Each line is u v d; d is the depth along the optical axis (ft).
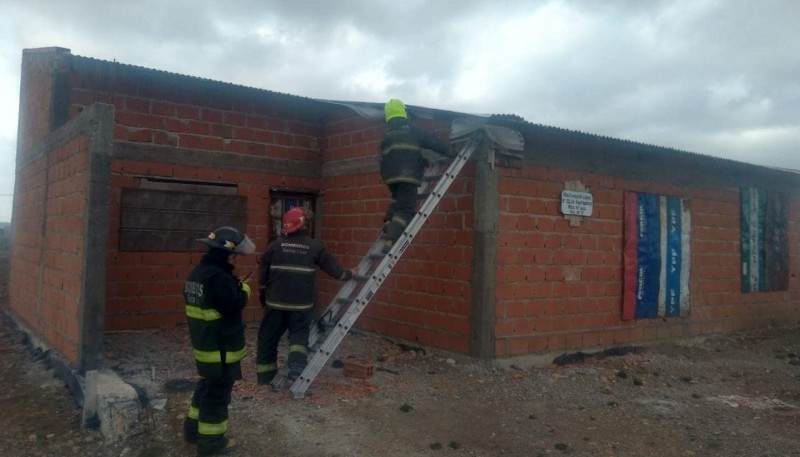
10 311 34.17
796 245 40.55
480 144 25.62
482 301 25.18
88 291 20.45
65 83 28.14
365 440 17.76
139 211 30.25
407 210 23.84
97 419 18.92
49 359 24.20
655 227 31.76
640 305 30.83
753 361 30.25
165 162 30.94
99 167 20.48
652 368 27.86
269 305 21.42
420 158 24.40
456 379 23.91
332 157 34.60
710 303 34.71
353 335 30.99
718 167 34.83
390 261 22.54
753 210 37.40
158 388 20.99
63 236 23.47
